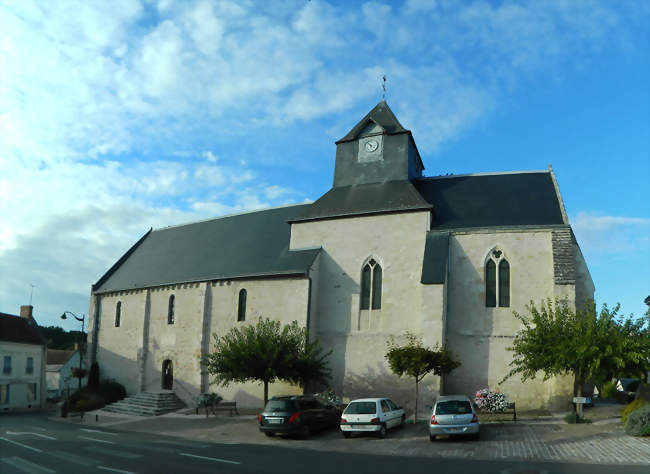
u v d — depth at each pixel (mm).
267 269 30562
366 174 32062
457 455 15070
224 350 26250
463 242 26953
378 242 28812
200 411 30219
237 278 31828
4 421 29984
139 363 36219
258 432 22062
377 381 26969
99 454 15586
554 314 21484
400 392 26297
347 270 29281
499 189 29359
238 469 12711
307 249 30594
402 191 29922
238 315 31484
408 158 31453
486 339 25562
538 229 25719
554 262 24625
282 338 26234
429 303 25391
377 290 28453
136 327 37375
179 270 36344
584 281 26922
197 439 20781
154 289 36938
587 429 18078
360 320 28328
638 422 16438
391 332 27250
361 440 18938
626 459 13453
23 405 42312
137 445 18047
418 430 20328
